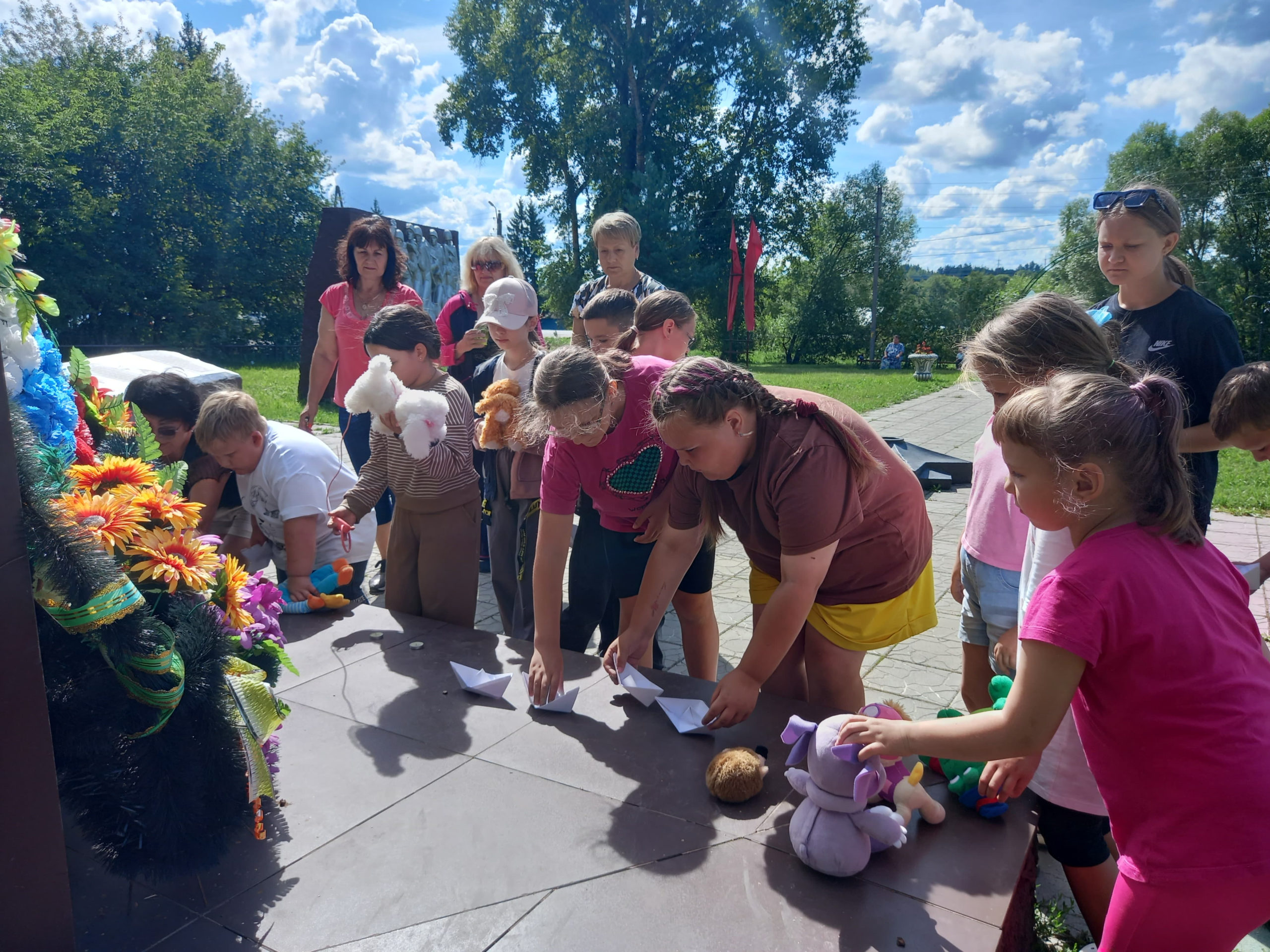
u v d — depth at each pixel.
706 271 29.50
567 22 29.09
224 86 31.09
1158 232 2.59
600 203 31.06
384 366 2.97
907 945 1.52
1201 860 1.30
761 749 2.20
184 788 1.70
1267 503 7.33
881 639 2.40
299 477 3.20
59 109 25.59
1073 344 1.87
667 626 4.27
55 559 1.45
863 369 33.06
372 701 2.50
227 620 1.90
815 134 31.81
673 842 1.83
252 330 31.28
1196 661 1.34
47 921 1.38
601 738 2.28
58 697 1.62
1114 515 1.44
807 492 1.96
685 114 30.69
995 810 1.88
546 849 1.82
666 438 1.95
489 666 2.73
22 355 1.62
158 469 2.21
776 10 29.56
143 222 27.09
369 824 1.92
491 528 3.50
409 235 8.95
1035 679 1.40
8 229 1.58
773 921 1.59
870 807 1.85
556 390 2.21
